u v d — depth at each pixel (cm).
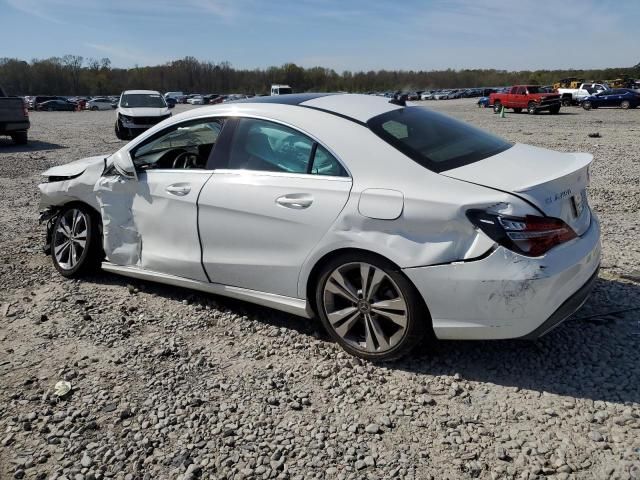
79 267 476
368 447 264
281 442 271
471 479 242
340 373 328
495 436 268
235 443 270
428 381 316
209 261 390
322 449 265
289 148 359
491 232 285
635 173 972
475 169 313
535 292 283
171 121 425
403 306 314
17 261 538
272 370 335
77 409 300
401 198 306
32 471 255
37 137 2006
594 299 407
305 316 362
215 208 380
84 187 465
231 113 394
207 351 360
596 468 243
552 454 254
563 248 297
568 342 349
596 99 3656
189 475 248
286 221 347
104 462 260
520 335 294
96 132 2281
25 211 758
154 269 429
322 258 340
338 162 335
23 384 324
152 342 372
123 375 332
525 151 363
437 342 355
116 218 445
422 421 282
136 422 288
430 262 298
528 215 285
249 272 372
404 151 324
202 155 415
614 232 588
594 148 1389
